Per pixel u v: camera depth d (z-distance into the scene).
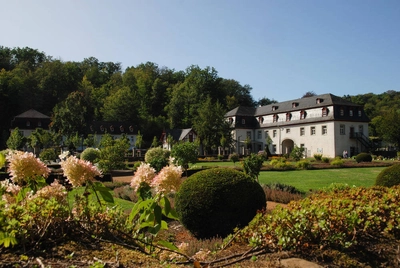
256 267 3.49
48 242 3.07
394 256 4.07
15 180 3.35
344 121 46.97
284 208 4.74
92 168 3.31
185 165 22.12
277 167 29.28
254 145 59.09
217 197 7.00
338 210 4.39
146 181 3.50
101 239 3.32
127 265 2.99
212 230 7.02
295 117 52.16
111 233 3.56
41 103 73.69
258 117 58.88
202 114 55.38
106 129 62.19
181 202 7.28
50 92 77.62
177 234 7.44
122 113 70.31
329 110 47.19
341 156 46.41
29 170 3.29
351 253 4.02
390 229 4.55
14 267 2.58
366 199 5.52
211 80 79.06
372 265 3.84
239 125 58.47
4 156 3.46
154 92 84.31
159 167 19.47
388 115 54.97
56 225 3.21
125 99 71.00
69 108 58.47
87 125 62.59
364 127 48.62
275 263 3.60
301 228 4.00
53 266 2.68
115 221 3.66
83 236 3.35
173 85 87.19
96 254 3.06
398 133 51.56
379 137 64.12
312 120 49.03
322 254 3.85
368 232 4.60
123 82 87.81
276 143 55.25
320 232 4.09
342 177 22.31
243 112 60.09
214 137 54.66
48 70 78.44
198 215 7.02
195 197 7.09
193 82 79.31
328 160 36.66
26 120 62.53
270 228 4.11
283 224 4.13
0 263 2.59
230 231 6.99
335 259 3.83
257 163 15.41
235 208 6.99
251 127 59.12
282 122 54.25
